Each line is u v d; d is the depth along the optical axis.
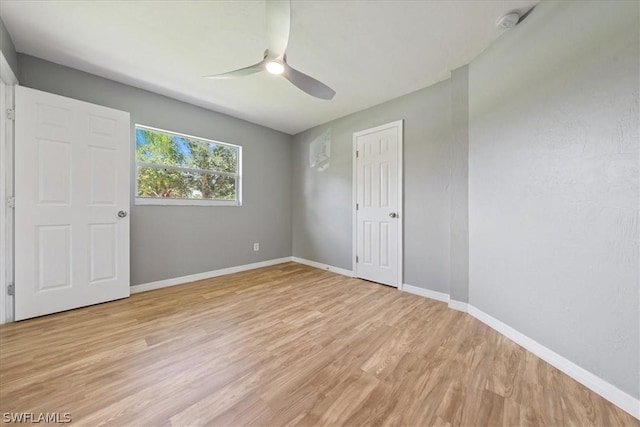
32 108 2.04
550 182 1.53
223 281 3.22
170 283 3.03
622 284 1.20
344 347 1.70
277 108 3.31
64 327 1.93
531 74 1.65
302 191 4.30
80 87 2.41
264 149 4.05
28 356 1.55
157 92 2.86
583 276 1.36
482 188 2.11
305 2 1.58
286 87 2.72
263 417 1.13
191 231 3.22
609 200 1.25
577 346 1.38
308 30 1.85
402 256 2.91
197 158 3.34
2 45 1.76
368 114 3.27
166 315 2.18
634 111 1.16
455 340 1.80
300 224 4.35
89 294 2.34
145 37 1.94
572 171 1.41
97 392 1.26
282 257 4.35
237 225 3.71
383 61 2.24
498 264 1.94
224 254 3.57
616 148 1.22
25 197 2.02
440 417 1.13
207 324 2.02
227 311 2.28
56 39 1.96
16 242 2.00
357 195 3.43
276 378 1.38
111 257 2.47
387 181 3.07
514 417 1.13
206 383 1.34
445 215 2.57
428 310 2.34
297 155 4.39
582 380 1.34
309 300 2.57
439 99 2.61
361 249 3.37
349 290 2.89
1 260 1.96
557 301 1.49
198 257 3.29
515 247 1.78
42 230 2.10
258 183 3.98
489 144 2.03
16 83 2.03
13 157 1.99
